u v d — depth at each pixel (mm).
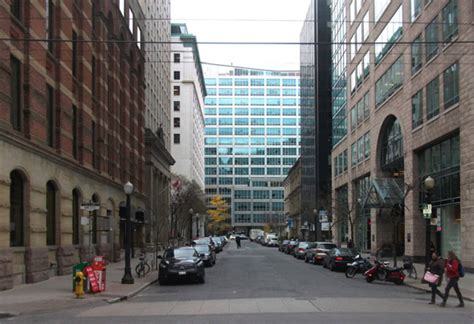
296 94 188000
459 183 29062
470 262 26750
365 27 49344
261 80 188375
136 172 49094
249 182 181250
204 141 179875
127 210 22734
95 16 34344
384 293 19094
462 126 27797
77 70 30125
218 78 188250
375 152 44688
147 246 53375
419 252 35625
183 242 69188
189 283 23266
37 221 22625
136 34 49812
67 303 16047
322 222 56375
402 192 37125
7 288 19469
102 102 34969
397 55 39375
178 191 68438
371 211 46344
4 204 19281
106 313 14234
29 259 21672
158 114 72625
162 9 78188
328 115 78562
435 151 33031
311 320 12055
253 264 37219
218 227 141375
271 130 186750
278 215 131500
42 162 23297
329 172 77375
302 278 25453
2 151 19156
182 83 119125
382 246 44281
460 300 15344
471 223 26625
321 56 79375
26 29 22109
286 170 185000
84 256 29109
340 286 21562
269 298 17016
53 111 25625
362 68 50219
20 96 21625
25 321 12953
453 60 29234
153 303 16453
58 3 26312
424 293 19531
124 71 43719
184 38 118875
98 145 34281
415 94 35562
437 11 31703
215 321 12125
